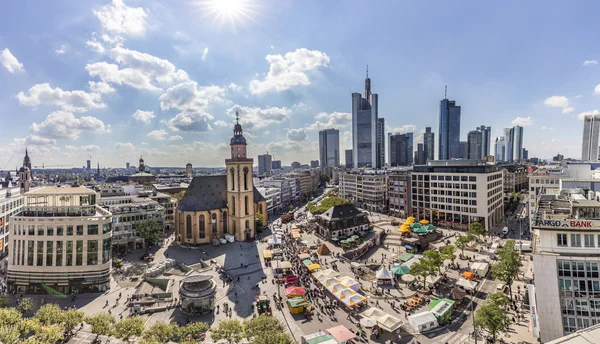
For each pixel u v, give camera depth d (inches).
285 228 6397.6
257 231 5890.8
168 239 5615.2
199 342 2331.4
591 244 2001.7
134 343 2388.0
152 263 4197.8
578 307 1968.5
